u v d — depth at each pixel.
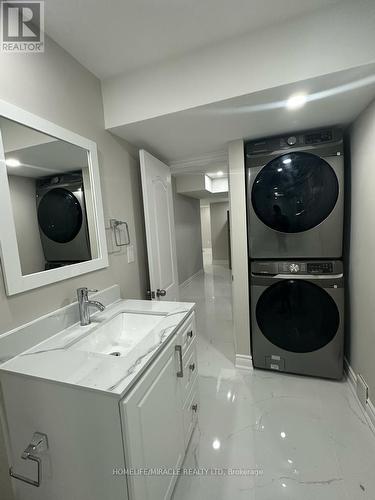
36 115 1.10
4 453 0.94
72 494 0.87
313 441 1.40
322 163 1.70
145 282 2.09
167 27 1.14
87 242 1.41
